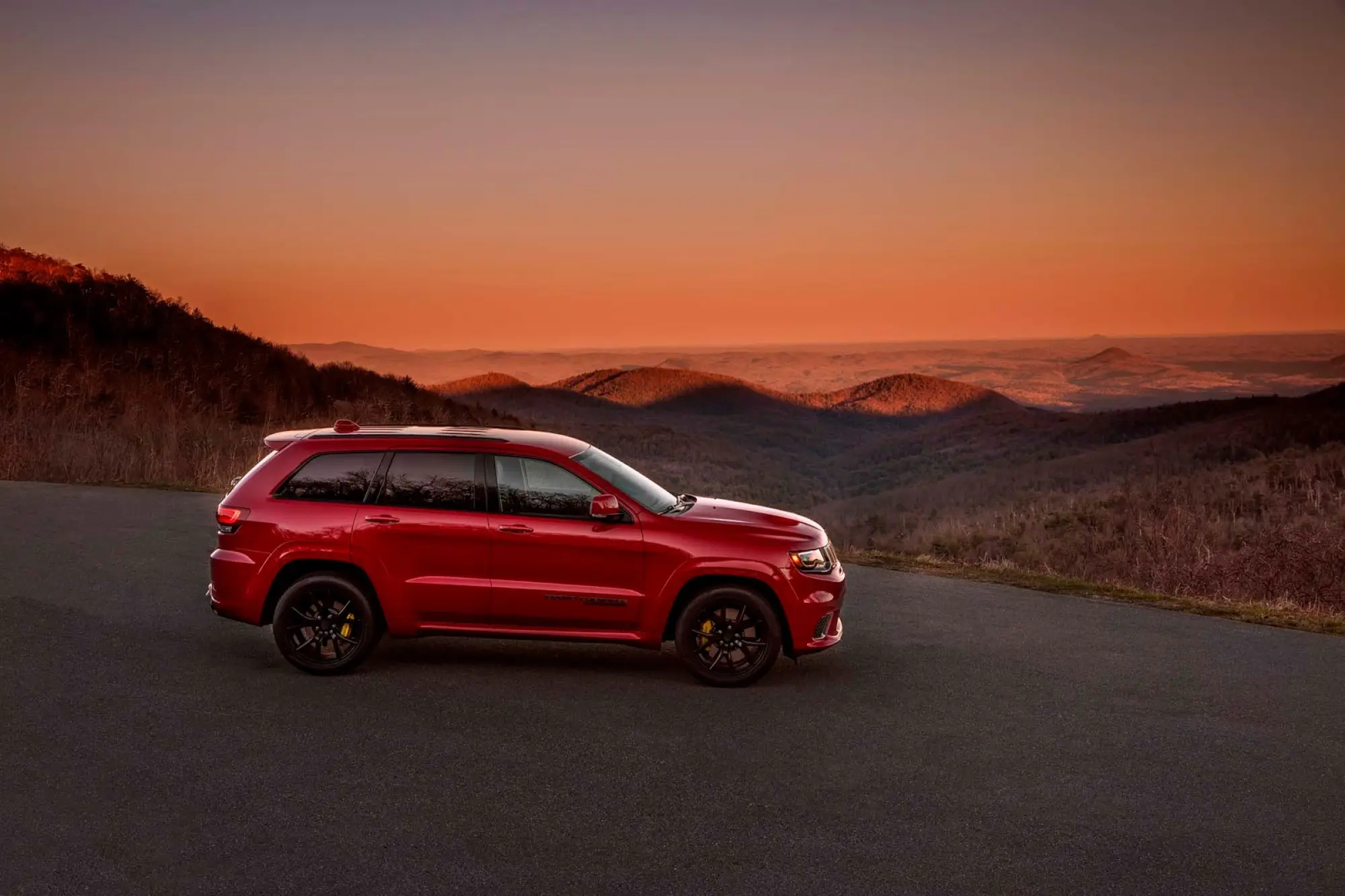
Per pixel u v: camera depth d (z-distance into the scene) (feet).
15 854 13.88
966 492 260.83
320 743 18.29
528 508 22.39
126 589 29.25
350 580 22.50
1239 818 15.71
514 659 24.06
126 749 17.76
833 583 22.44
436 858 14.01
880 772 17.34
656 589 22.08
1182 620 29.43
